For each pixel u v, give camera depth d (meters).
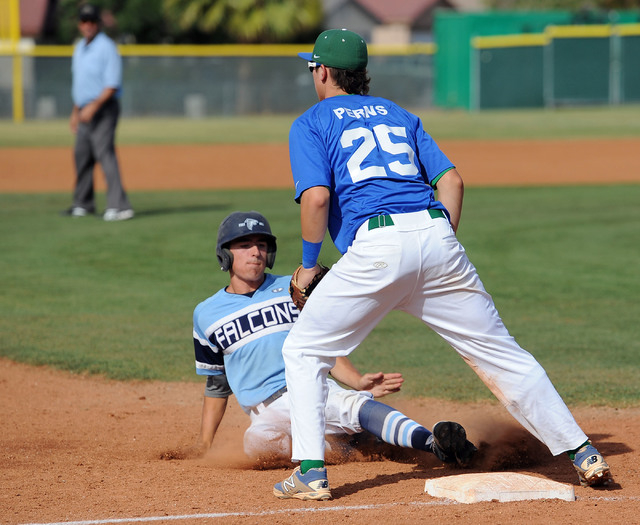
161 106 124.75
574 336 25.19
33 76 116.88
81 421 18.77
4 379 21.88
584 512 11.97
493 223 43.25
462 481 12.91
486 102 128.38
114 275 33.09
